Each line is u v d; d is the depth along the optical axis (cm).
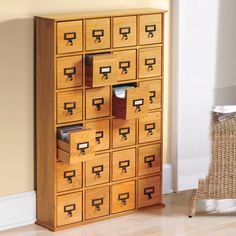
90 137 506
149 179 562
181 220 545
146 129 552
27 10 509
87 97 518
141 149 553
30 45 515
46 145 518
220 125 542
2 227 520
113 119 534
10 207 523
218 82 615
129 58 533
